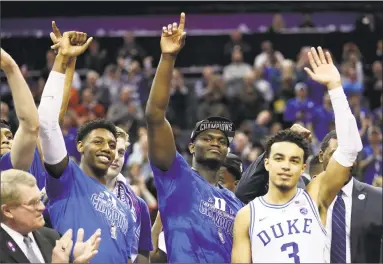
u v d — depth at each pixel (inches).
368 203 225.0
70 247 194.5
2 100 658.8
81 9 746.8
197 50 737.6
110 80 655.1
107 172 247.6
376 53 724.7
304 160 214.4
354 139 214.8
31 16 740.7
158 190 235.0
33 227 197.0
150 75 670.5
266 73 657.6
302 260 204.8
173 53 225.6
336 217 223.5
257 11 756.0
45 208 221.1
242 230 211.8
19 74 206.5
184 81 690.2
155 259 272.7
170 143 231.3
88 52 714.8
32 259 197.2
